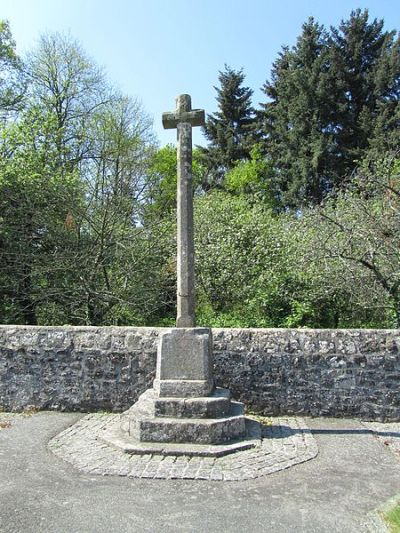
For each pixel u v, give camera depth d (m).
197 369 5.77
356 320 12.48
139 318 12.82
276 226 13.95
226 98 35.00
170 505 4.01
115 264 12.66
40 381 7.26
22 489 4.31
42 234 13.01
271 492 4.27
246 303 12.67
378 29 29.02
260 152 31.02
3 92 17.69
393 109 26.16
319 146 25.42
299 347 6.92
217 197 17.03
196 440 5.34
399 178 10.23
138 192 14.13
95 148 17.47
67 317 12.64
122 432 5.84
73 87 19.75
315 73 27.45
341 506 4.00
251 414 6.89
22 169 12.53
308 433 6.00
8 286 12.45
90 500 4.09
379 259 9.88
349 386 6.82
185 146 6.12
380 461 5.07
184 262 6.00
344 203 11.07
